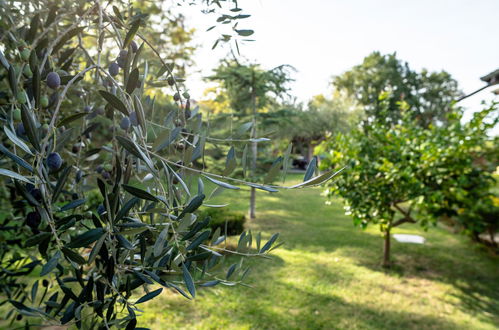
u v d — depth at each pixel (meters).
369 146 5.86
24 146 0.60
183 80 1.11
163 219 0.83
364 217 5.68
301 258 6.14
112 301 0.77
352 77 38.09
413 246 7.06
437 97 38.44
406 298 4.69
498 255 6.39
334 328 3.83
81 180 1.12
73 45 1.47
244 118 9.20
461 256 6.47
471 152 5.29
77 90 1.21
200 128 1.02
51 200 0.68
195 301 4.28
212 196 0.88
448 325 4.00
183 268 0.69
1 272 1.31
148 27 1.89
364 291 4.85
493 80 3.57
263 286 4.84
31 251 1.45
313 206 11.89
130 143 0.65
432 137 5.72
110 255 0.77
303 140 25.25
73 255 0.64
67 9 1.04
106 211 0.69
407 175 5.02
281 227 8.63
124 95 0.75
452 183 5.01
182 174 0.81
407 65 38.53
